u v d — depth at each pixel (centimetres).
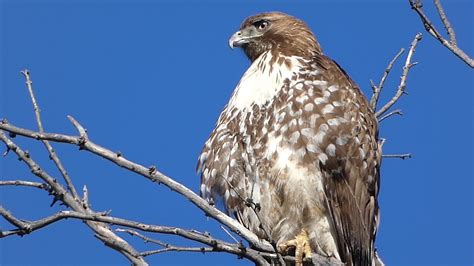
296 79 1187
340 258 1157
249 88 1209
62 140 771
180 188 823
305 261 1091
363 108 1184
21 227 725
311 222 1145
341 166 1139
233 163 1174
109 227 935
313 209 1138
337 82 1192
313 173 1131
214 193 1212
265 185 1146
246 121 1175
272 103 1167
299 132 1134
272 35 1374
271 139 1144
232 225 837
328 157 1132
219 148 1195
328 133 1133
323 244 1152
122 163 790
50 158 930
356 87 1223
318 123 1135
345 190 1147
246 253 808
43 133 767
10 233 723
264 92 1188
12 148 814
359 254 1166
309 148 1129
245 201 898
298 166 1129
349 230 1153
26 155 819
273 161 1135
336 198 1142
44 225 733
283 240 1155
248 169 1159
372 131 1182
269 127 1150
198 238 776
